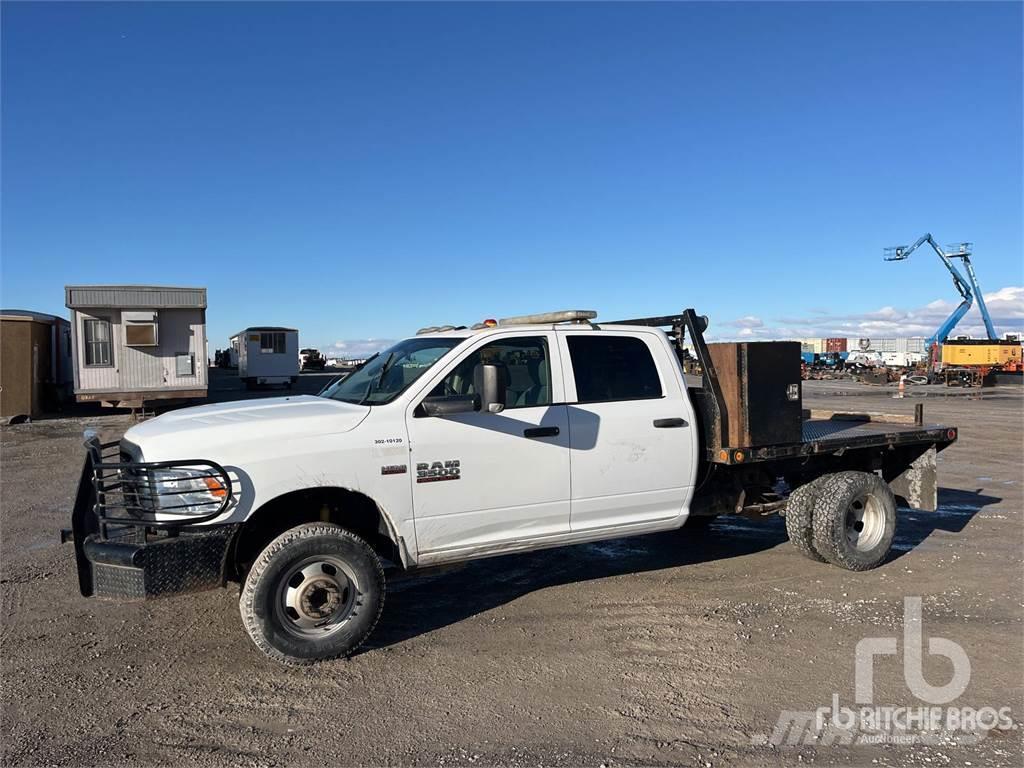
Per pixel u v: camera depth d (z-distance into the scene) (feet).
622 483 18.67
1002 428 62.75
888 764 11.47
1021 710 13.15
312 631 15.17
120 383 67.87
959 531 26.00
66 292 64.80
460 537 16.88
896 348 248.73
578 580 20.77
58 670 14.99
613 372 19.04
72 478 37.93
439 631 17.02
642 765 11.48
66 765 11.54
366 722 12.84
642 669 14.89
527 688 14.10
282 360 122.11
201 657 15.64
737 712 13.12
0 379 63.46
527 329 18.15
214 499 14.58
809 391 125.18
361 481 15.62
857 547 21.29
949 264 188.03
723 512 21.31
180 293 68.74
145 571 14.10
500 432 17.08
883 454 23.90
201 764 11.57
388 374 18.03
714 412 19.81
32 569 22.00
